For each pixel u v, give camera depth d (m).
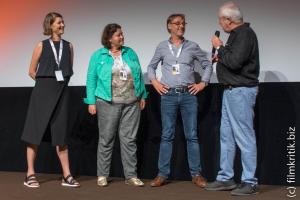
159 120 4.84
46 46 4.45
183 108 4.45
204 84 4.44
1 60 5.37
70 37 5.18
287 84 4.47
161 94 4.45
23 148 5.25
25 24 5.31
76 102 5.09
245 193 4.05
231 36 4.05
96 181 4.75
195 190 4.30
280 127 4.50
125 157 4.57
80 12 5.14
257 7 4.62
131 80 4.46
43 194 4.14
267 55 4.61
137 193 4.18
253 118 4.29
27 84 5.31
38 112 4.42
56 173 5.17
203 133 4.72
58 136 4.46
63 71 4.44
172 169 4.82
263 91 4.53
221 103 4.66
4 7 5.36
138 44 4.98
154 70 4.55
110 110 4.44
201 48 4.78
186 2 4.82
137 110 4.53
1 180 4.79
